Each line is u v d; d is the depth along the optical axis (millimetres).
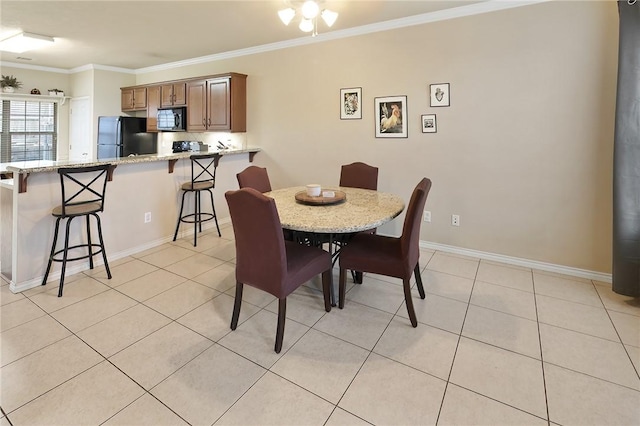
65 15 3516
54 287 2852
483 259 3510
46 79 6156
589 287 2887
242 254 2152
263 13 3418
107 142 5898
